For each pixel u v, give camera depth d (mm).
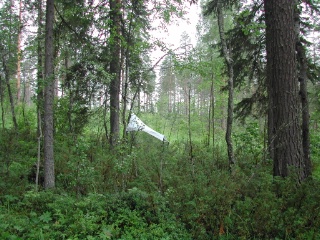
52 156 6566
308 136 7500
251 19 9195
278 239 4027
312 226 4051
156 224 4605
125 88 9273
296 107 6035
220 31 8688
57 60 9047
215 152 9836
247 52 10133
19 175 6746
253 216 4184
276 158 6082
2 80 12477
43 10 10406
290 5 6082
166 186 6223
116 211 4965
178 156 9133
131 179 6707
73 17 9930
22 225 4406
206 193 4977
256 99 10195
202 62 8797
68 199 5398
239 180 5668
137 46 8945
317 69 8891
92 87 9852
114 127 11062
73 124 10195
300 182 5555
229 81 8398
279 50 6062
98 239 4113
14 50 10781
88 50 9945
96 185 6273
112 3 10039
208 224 4469
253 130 10109
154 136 12484
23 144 9453
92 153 8219
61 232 4340
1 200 5527
